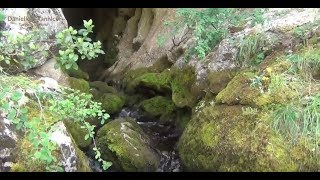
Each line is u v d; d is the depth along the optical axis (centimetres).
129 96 679
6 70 509
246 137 427
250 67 524
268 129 421
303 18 561
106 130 509
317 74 472
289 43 523
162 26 782
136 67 760
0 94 405
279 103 441
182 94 593
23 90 461
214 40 599
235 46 556
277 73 475
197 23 579
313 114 416
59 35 412
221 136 445
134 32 923
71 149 422
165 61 709
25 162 400
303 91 448
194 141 475
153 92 650
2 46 444
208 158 449
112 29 1043
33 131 390
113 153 480
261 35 543
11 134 412
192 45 637
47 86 506
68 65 422
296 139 410
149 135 564
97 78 867
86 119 538
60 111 432
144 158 481
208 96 539
